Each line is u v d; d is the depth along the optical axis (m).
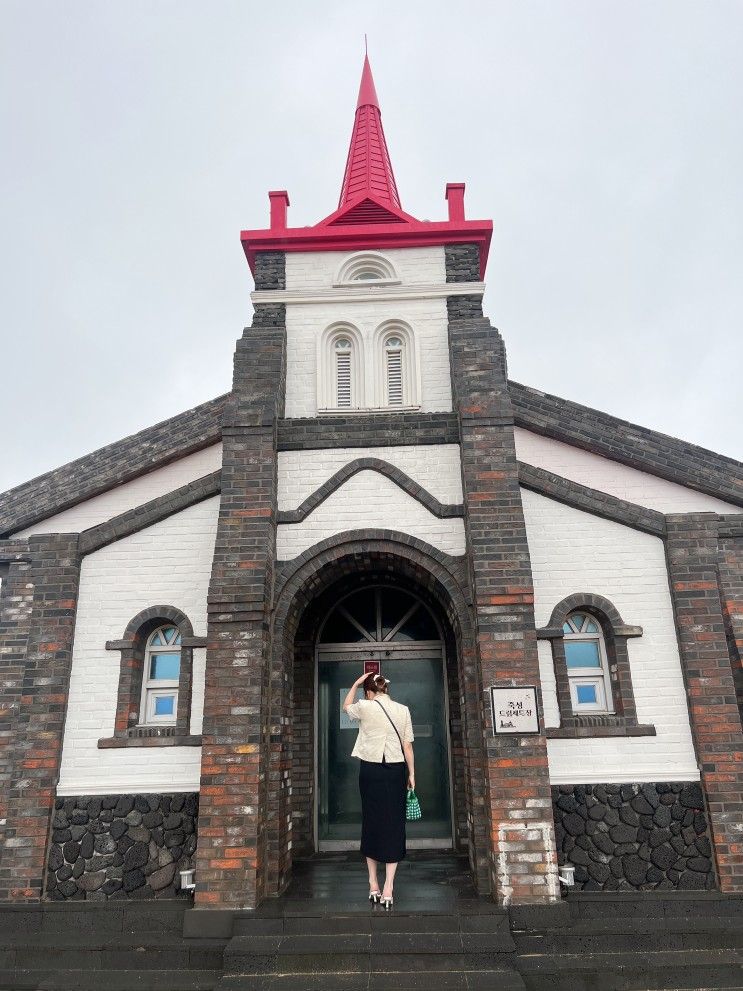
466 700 7.28
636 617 7.62
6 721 8.05
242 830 6.63
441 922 6.11
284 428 8.20
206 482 8.22
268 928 6.15
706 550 7.70
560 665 7.47
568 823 7.00
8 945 6.30
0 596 8.48
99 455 9.27
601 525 7.91
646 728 7.22
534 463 9.14
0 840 7.54
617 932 6.14
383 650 9.46
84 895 7.04
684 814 7.01
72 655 7.82
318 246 9.56
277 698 7.36
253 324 9.20
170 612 7.87
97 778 7.38
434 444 8.11
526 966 5.86
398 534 7.76
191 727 7.50
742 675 7.97
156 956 6.12
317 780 9.12
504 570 7.21
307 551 7.75
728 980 5.78
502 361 8.12
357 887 7.16
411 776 6.73
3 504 9.02
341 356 9.34
